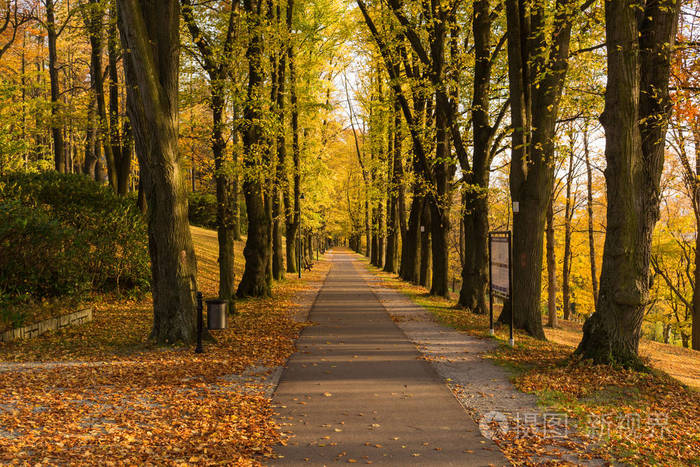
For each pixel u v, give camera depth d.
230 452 4.93
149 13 10.28
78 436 5.23
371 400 6.76
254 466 4.64
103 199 15.71
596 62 15.94
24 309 11.22
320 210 39.28
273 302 18.31
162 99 10.25
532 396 7.04
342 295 21.42
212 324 10.41
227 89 14.77
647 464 4.81
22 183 14.77
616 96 8.41
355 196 48.50
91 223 15.34
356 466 4.68
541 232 13.30
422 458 4.88
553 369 8.51
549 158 13.02
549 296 24.59
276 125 16.25
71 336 11.21
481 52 16.08
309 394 7.04
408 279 29.00
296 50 22.16
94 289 15.77
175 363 8.78
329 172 31.94
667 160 25.89
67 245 13.08
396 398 6.86
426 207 26.27
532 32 12.96
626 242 8.42
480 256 17.23
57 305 12.35
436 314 15.81
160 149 10.22
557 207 31.06
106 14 16.88
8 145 19.59
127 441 5.12
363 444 5.21
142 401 6.57
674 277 34.22
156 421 5.79
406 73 19.84
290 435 5.45
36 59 31.48
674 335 40.50
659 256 29.81
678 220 28.50
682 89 13.01
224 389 7.23
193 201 45.50
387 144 28.22
